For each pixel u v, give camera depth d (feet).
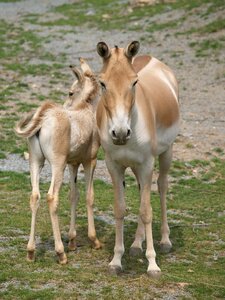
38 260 71.31
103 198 94.94
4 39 223.10
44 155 70.18
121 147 65.10
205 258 73.87
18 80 171.94
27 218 85.30
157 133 70.95
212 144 123.65
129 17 246.06
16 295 62.44
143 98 66.49
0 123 132.46
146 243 72.69
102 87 62.90
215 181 104.99
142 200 67.97
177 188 100.83
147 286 65.21
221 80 170.60
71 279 66.23
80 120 72.02
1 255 72.28
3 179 102.73
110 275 67.62
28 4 298.97
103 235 80.33
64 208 90.12
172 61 189.57
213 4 233.14
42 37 225.56
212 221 86.69
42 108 69.77
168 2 254.47
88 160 74.28
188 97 158.71
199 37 207.10
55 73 179.42
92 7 274.98
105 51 63.36
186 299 62.75
